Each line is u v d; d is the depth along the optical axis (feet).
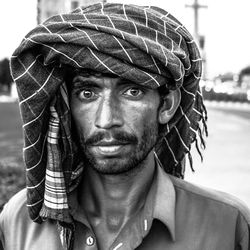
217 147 39.55
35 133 5.65
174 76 5.47
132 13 5.55
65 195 5.79
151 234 5.77
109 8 5.62
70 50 5.28
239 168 30.35
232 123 62.49
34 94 5.48
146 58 5.30
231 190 24.97
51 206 5.76
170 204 5.78
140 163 5.79
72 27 5.31
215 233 5.89
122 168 5.52
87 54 5.26
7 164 29.32
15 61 5.45
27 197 5.90
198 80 6.04
